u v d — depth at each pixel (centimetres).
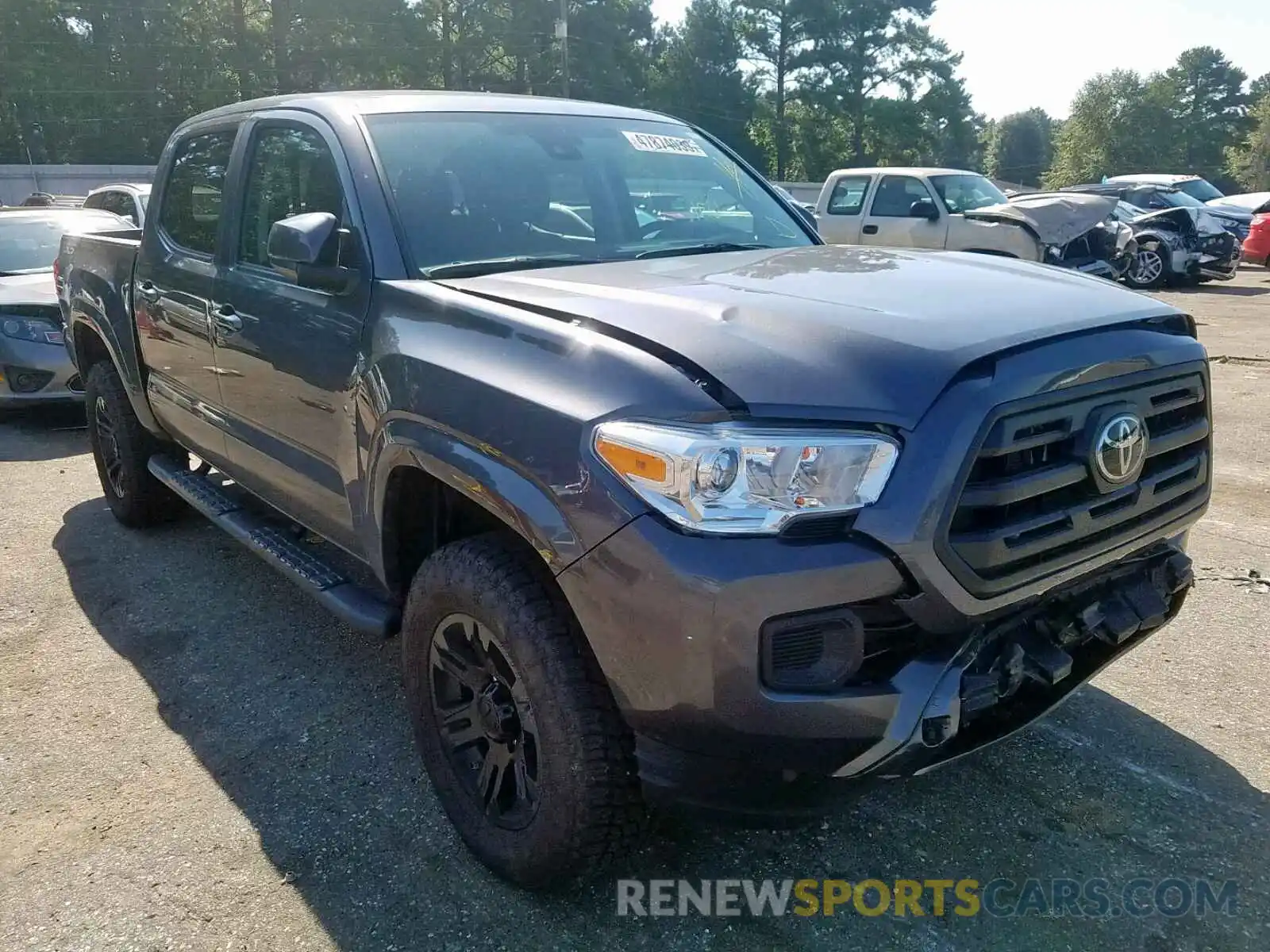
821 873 265
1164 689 350
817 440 199
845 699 202
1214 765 305
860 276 270
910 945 241
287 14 5150
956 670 212
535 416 225
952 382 208
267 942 247
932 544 201
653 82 6550
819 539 200
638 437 205
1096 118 7638
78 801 305
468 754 273
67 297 549
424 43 5447
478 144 336
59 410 877
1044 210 1284
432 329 266
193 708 359
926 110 6725
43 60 5012
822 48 6562
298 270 298
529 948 243
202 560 493
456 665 266
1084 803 289
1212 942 238
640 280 272
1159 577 264
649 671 206
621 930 248
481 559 244
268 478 368
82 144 5172
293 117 354
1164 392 244
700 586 196
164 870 273
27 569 489
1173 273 1588
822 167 6838
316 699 362
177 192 435
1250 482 572
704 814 219
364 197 305
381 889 264
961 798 293
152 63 5100
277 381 336
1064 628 240
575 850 237
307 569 345
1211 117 8800
